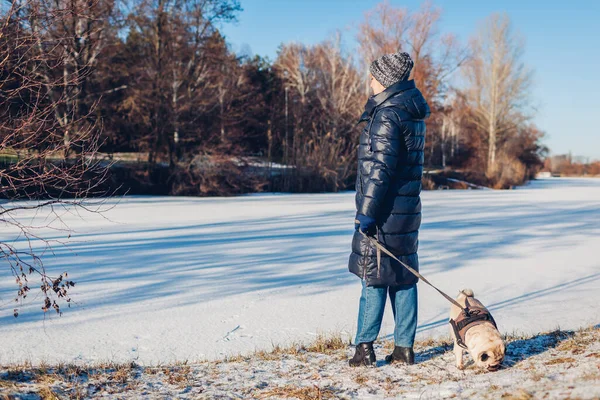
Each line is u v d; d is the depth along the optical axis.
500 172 51.53
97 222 16.69
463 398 3.17
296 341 5.70
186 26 33.22
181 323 6.48
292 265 10.07
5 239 12.82
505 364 4.04
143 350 5.49
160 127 32.47
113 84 32.91
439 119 55.28
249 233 14.38
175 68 33.00
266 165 35.94
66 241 12.69
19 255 10.87
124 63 32.62
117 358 5.21
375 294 4.14
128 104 31.67
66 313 6.87
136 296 7.77
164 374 4.34
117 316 6.76
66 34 5.02
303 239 13.31
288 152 38.50
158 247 11.97
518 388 3.07
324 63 50.97
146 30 33.19
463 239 13.76
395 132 3.90
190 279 8.86
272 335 6.01
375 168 3.89
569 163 107.94
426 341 5.27
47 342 5.73
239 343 5.71
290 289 8.25
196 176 31.58
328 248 11.92
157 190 31.94
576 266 10.30
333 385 3.84
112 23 25.55
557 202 27.58
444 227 16.23
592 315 6.71
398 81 4.04
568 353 4.13
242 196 31.59
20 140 4.39
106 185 28.58
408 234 4.09
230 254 11.15
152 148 32.75
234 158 33.12
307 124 46.22
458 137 70.19
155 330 6.19
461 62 51.06
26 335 5.96
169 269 9.62
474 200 29.34
